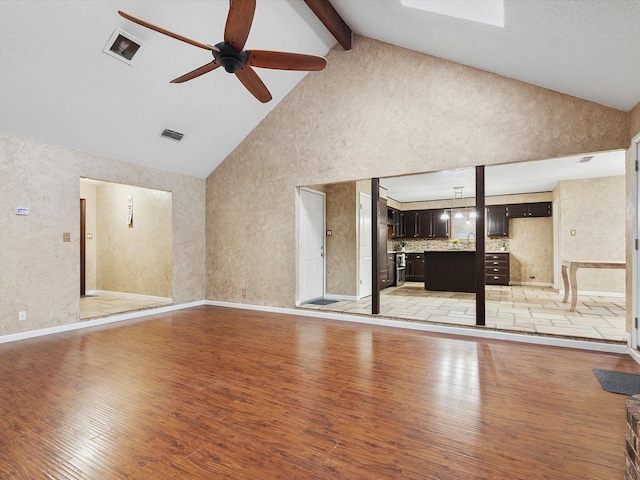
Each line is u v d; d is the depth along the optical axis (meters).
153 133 4.58
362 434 1.87
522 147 3.53
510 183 7.38
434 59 3.97
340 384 2.54
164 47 3.59
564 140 3.35
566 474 1.53
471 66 3.76
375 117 4.34
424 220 9.64
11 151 3.71
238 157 5.60
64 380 2.63
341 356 3.16
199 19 3.48
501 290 7.56
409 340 3.68
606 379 2.59
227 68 2.60
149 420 2.03
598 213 6.86
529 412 2.10
